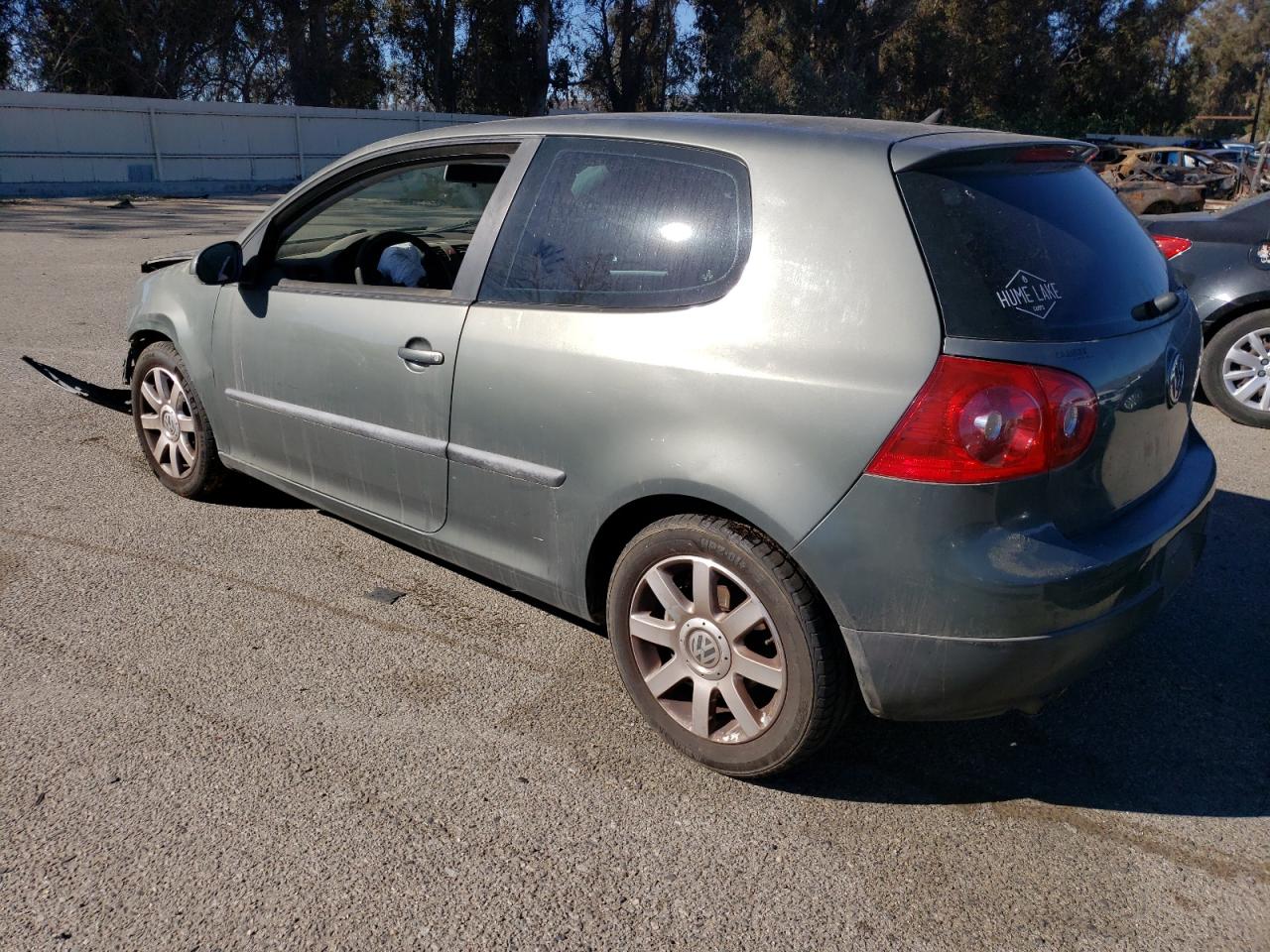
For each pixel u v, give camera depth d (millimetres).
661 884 2420
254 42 42781
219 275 3861
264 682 3213
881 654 2473
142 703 3066
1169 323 2877
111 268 12055
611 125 3082
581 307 2932
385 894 2348
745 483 2537
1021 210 2631
